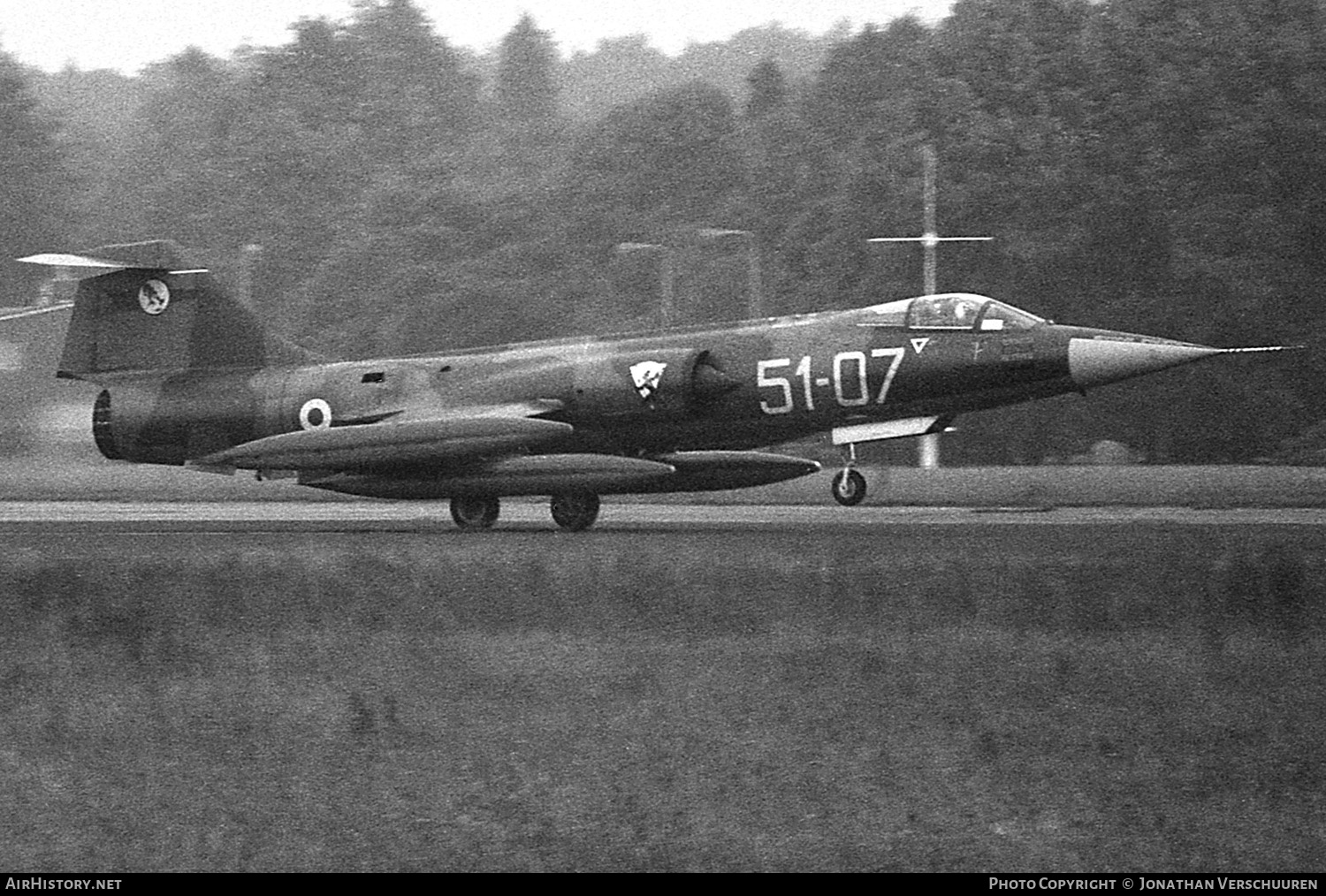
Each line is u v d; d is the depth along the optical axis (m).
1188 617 69.31
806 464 112.25
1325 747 53.75
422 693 60.38
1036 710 57.72
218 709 59.03
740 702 58.53
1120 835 47.53
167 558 89.31
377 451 108.44
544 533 106.50
